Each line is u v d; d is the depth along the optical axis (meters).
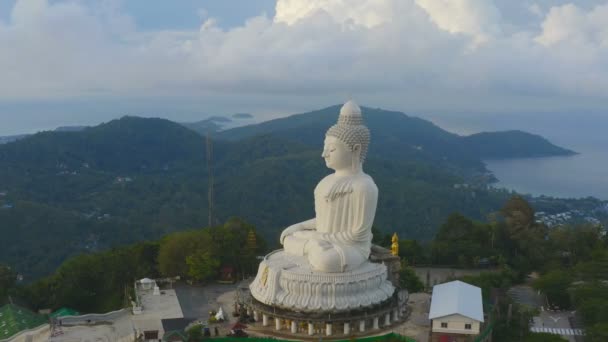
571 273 76.06
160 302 68.38
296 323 54.53
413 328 57.03
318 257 54.09
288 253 59.34
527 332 59.66
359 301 54.16
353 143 58.31
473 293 60.00
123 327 60.56
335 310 53.31
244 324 57.06
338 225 57.78
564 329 65.44
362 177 58.69
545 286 72.44
